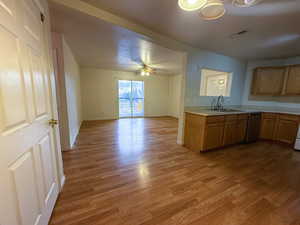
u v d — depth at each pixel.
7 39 0.71
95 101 5.71
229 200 1.47
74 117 3.42
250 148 3.01
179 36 2.35
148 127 4.70
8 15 0.72
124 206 1.36
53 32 2.23
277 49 2.87
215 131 2.72
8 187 0.69
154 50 3.03
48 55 1.34
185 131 3.05
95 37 2.35
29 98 0.93
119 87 6.21
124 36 2.27
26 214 0.85
